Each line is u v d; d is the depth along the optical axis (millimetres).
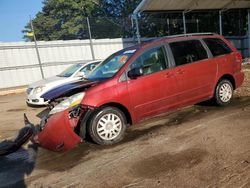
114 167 4430
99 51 26188
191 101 6500
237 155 4301
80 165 4688
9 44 22188
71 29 40094
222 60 6992
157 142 5230
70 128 4973
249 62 17156
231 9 22047
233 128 5453
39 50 23469
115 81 5500
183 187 3600
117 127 5520
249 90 8664
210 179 3711
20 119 9328
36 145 5801
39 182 4305
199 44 6762
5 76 22188
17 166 5023
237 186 3479
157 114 6043
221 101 7090
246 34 29891
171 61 6184
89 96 5246
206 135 5258
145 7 17047
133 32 30125
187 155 4500
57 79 11312
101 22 29500
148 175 4027
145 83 5754
